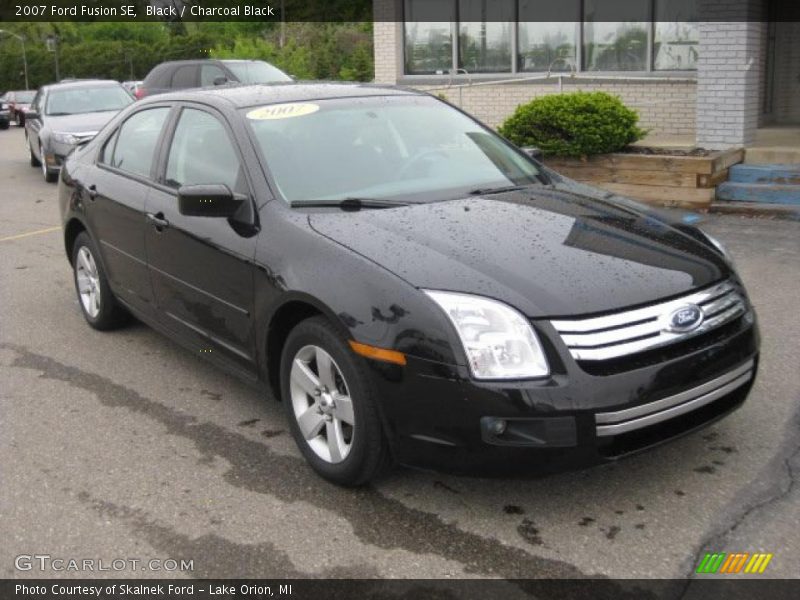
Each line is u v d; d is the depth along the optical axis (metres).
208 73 16.19
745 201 9.46
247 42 36.22
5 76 81.69
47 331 6.29
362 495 3.80
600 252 3.70
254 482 3.96
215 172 4.64
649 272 3.58
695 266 3.72
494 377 3.25
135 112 5.77
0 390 5.18
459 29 14.33
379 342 3.43
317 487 3.89
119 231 5.43
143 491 3.92
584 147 9.98
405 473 3.96
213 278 4.44
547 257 3.61
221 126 4.71
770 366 5.06
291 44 36.91
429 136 4.91
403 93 5.28
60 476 4.08
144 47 73.12
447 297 3.37
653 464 3.96
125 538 3.55
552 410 3.21
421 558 3.34
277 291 3.90
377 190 4.38
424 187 4.46
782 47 12.17
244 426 4.57
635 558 3.28
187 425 4.61
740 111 10.23
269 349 4.12
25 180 15.41
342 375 3.62
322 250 3.79
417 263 3.55
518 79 13.50
